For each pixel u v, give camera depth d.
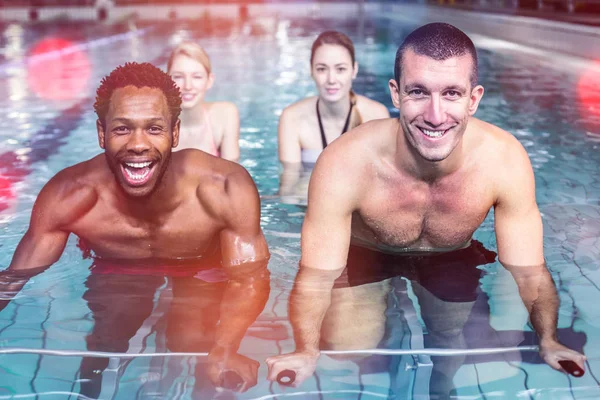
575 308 1.72
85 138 3.93
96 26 13.23
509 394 1.35
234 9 16.84
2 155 3.53
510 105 4.74
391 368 1.44
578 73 6.24
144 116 1.78
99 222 2.00
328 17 15.15
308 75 6.52
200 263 2.04
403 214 2.03
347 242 2.00
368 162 1.98
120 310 1.71
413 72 1.77
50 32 11.86
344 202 1.97
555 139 3.71
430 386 1.37
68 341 1.56
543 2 10.95
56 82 6.22
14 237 2.30
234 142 3.45
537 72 6.40
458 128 1.80
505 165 1.98
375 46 9.27
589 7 10.05
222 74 6.69
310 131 3.49
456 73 1.74
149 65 1.86
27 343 1.54
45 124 4.35
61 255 2.06
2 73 6.84
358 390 1.36
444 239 2.09
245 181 2.02
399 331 1.60
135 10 15.98
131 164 1.81
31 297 1.80
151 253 2.06
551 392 1.35
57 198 1.99
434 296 1.80
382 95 5.40
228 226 2.02
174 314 1.69
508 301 1.77
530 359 1.47
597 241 2.22
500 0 12.60
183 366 1.45
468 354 1.50
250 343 1.55
